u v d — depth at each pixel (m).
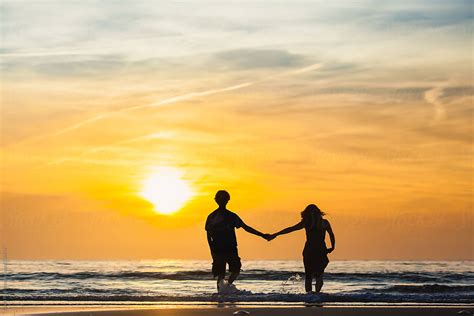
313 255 15.18
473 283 22.12
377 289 17.16
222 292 14.62
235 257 14.71
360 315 10.09
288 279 22.25
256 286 19.50
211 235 14.75
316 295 13.54
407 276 23.62
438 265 39.56
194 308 11.05
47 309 11.18
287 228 15.23
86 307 11.64
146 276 22.39
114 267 32.88
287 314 10.17
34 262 42.91
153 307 11.62
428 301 13.15
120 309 10.96
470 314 10.36
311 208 15.33
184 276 22.67
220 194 14.88
